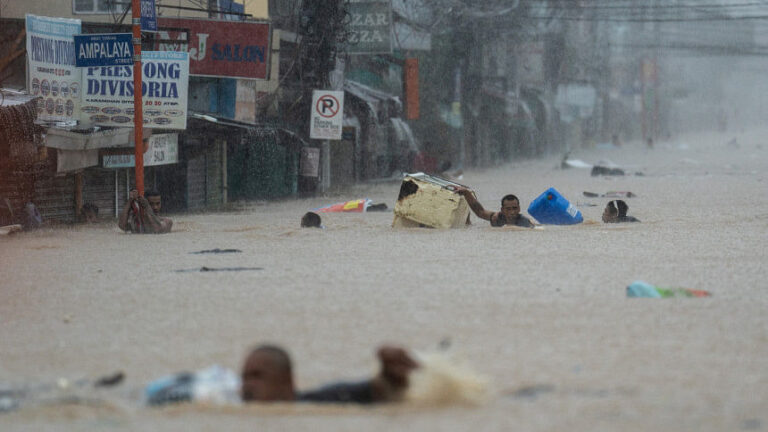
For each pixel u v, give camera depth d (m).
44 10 62.69
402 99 123.50
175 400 13.07
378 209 60.75
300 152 83.12
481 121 159.38
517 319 20.31
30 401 13.59
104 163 56.31
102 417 12.41
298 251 36.19
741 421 11.67
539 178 109.81
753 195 70.62
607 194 73.75
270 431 11.05
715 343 17.39
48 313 22.42
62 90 52.00
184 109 54.16
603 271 29.05
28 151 48.78
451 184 45.94
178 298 24.22
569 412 12.04
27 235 44.97
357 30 89.31
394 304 22.67
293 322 20.38
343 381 13.09
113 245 39.53
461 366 13.09
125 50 48.25
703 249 35.38
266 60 67.88
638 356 16.27
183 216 59.50
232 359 16.75
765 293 24.08
